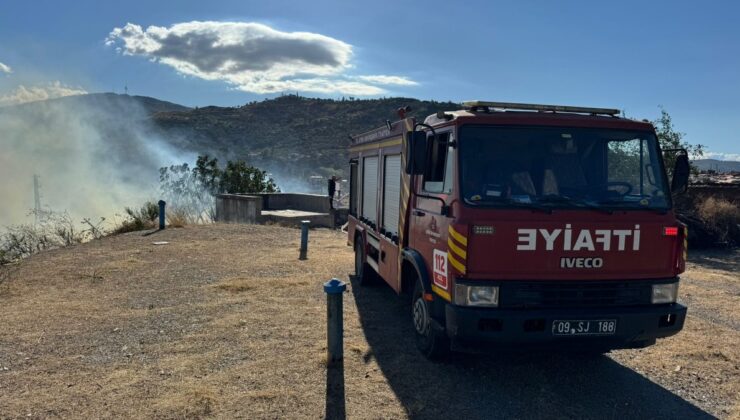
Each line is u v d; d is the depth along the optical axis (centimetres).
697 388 537
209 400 485
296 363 580
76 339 659
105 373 552
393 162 736
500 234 483
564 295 492
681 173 543
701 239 1564
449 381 543
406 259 641
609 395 518
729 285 1024
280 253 1304
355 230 1016
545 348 497
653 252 506
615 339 492
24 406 476
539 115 538
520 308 488
